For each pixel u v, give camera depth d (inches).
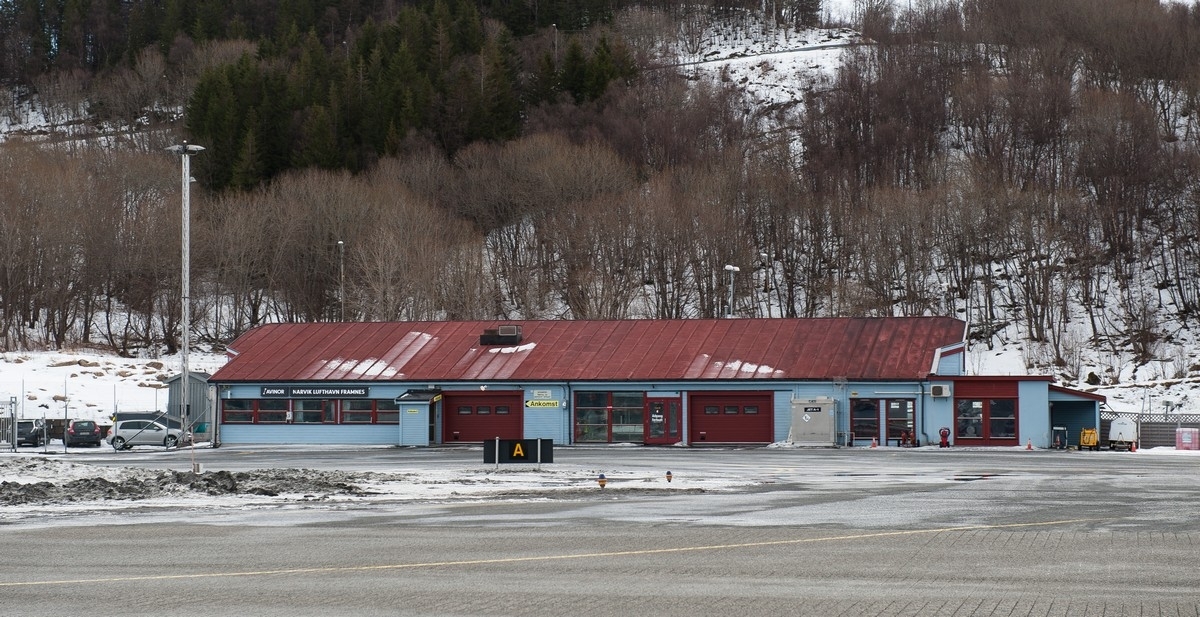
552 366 2662.4
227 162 5017.2
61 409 2940.5
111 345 4153.5
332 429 2674.7
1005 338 4023.1
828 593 574.6
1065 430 2427.4
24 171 4338.1
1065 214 4389.8
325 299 4411.9
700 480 1393.9
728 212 4490.7
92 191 4345.5
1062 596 562.9
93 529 882.1
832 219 4606.3
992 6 6604.3
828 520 920.9
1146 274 4350.4
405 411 2598.4
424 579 624.1
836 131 5541.3
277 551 745.0
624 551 735.7
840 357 2564.0
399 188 4534.9
